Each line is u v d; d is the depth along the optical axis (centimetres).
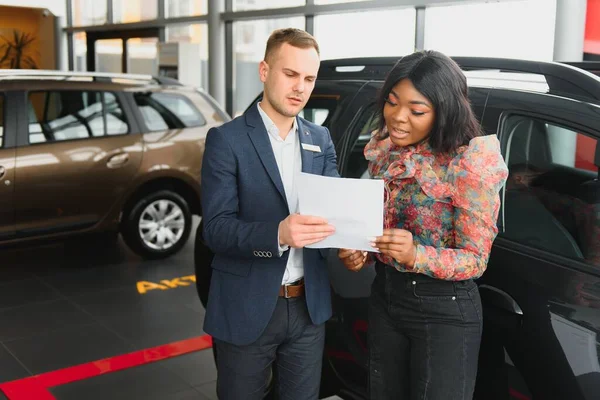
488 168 156
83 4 1160
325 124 262
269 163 174
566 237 178
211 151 175
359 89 256
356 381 227
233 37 830
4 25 1259
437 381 167
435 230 167
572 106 182
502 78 212
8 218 423
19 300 408
